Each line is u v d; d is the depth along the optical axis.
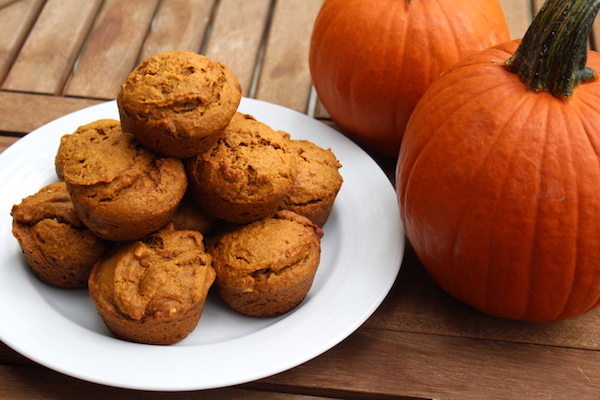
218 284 0.64
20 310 0.63
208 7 0.91
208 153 0.64
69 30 0.86
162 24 0.88
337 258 0.68
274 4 0.92
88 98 0.80
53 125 0.74
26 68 0.82
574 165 0.59
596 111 0.60
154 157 0.64
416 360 0.64
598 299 0.63
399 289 0.69
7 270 0.65
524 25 0.88
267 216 0.66
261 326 0.65
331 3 0.76
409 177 0.65
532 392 0.63
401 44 0.72
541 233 0.60
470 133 0.61
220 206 0.65
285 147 0.67
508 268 0.62
